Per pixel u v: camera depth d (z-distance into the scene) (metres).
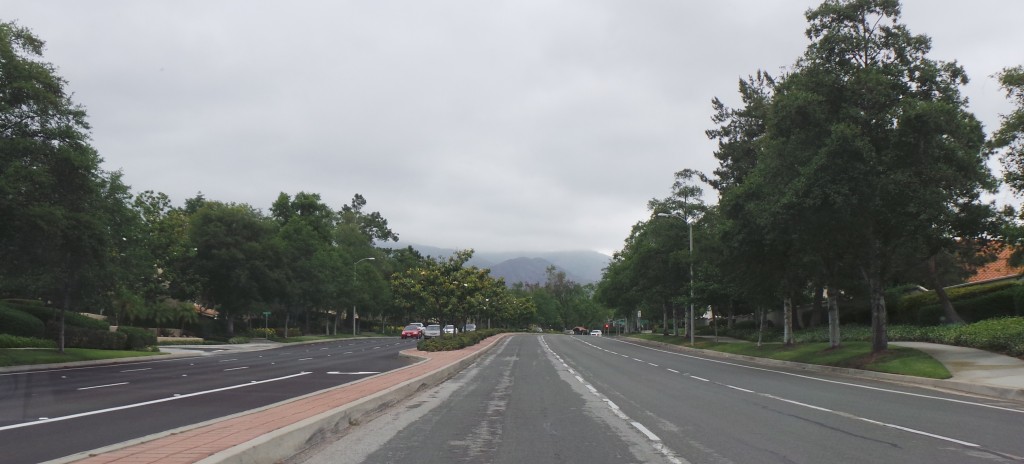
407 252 131.38
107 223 31.08
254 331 65.94
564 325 158.75
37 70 26.12
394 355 38.72
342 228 97.06
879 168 24.53
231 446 8.01
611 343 61.75
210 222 61.00
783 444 9.95
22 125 26.31
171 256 52.69
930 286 48.03
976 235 26.95
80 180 27.50
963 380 19.72
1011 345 24.91
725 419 12.63
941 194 23.98
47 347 33.28
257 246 61.00
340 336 80.94
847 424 12.01
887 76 25.56
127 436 10.27
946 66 25.88
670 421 12.36
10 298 44.91
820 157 24.47
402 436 10.61
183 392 17.22
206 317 68.19
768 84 51.12
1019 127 23.17
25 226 24.81
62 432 10.66
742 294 43.59
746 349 40.88
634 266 59.34
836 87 26.20
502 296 79.38
